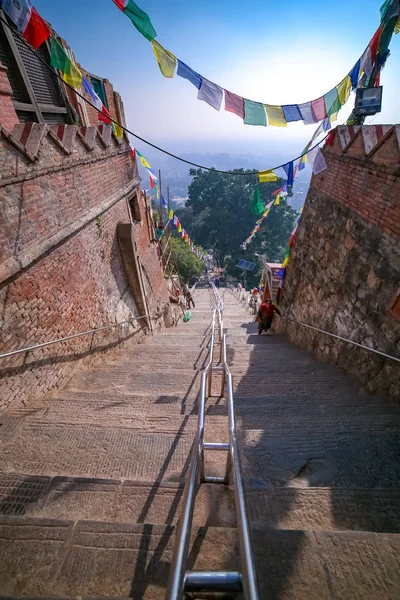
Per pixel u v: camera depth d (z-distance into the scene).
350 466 2.59
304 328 6.71
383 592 1.52
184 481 2.45
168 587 0.95
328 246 5.55
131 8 3.39
